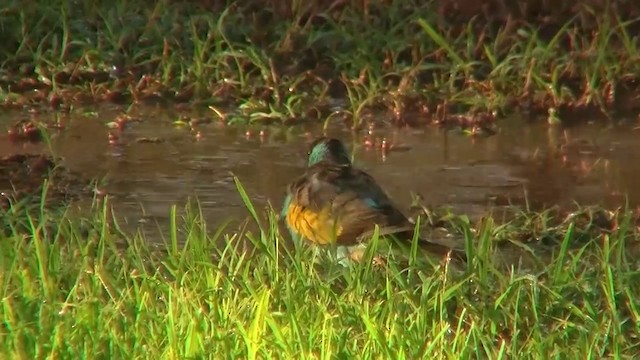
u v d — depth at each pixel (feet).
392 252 34.53
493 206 42.42
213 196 43.04
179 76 55.01
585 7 57.72
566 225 40.40
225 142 49.06
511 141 49.29
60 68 55.52
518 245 37.93
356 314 31.09
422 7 58.90
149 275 34.37
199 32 57.98
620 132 50.31
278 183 44.29
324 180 35.24
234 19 58.65
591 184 44.55
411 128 50.70
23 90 55.11
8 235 38.83
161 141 49.14
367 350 29.19
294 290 32.58
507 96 52.75
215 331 29.76
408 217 41.34
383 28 58.29
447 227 40.81
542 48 54.80
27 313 30.73
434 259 34.91
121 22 58.29
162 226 40.27
